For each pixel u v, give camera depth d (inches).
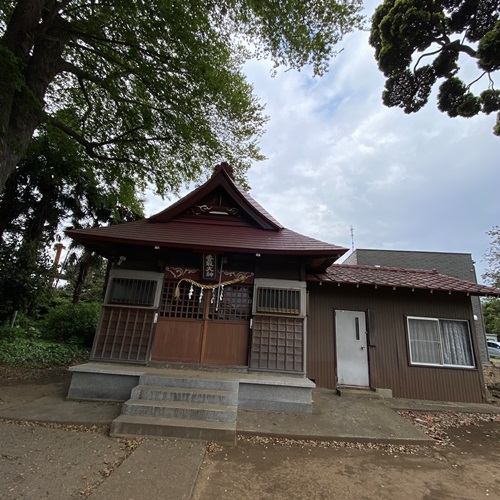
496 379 429.4
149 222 295.0
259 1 230.4
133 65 291.7
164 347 245.6
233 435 158.9
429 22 306.5
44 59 235.8
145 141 332.5
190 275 261.7
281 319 248.2
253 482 122.1
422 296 312.5
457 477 137.0
